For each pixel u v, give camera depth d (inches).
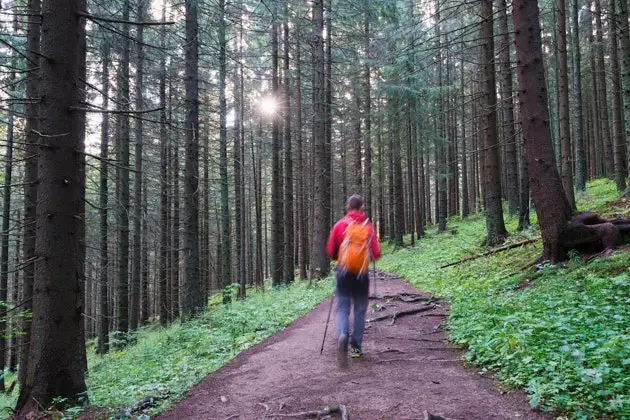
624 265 277.0
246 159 1366.9
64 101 206.4
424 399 167.6
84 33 324.8
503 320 237.1
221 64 599.8
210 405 189.3
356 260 220.8
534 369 169.5
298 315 402.6
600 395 141.9
